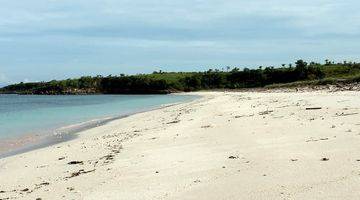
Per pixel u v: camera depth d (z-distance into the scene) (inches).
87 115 2310.5
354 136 778.8
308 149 701.3
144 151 881.5
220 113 1665.8
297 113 1318.9
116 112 2486.5
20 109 3159.5
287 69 6840.6
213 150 801.6
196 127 1222.9
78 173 725.3
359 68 6225.4
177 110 2180.1
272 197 463.2
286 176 538.6
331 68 6550.2
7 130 1574.8
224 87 7258.9
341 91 2842.0
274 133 933.8
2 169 843.4
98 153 935.7
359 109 1284.4
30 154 1012.5
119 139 1151.0
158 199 502.9
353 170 529.3
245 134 964.0
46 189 630.5
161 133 1165.1
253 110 1653.5
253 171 587.5
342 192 453.7
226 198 478.9
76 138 1302.9
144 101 4072.3
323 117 1134.4
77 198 551.5
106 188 586.9
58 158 921.5
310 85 4384.8
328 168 553.6
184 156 769.6
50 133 1457.9
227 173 594.6
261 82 6850.4
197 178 585.9
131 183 600.4
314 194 457.4
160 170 666.8
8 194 625.3
